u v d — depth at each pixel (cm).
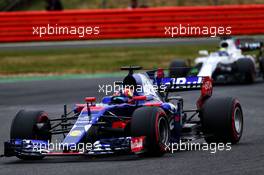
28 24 11331
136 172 3172
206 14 11531
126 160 3562
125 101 3900
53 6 13162
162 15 11481
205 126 4047
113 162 3503
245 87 8031
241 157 3591
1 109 6600
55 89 8106
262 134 4666
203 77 4322
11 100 7250
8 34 11338
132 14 11488
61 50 12619
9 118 5978
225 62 8425
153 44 13075
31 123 3719
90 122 3622
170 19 11512
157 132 3534
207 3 16088
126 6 16112
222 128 4000
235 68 8444
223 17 11575
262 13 11638
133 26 11481
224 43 8706
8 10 15738
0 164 3697
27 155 3644
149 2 16250
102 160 3609
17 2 16000
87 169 3306
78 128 3594
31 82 9006
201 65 8494
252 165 3328
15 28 11338
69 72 10144
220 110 4016
